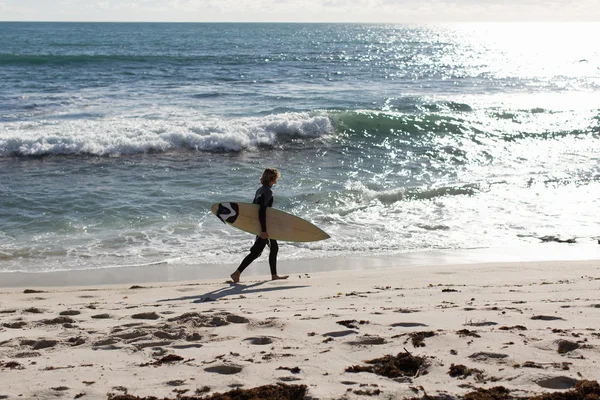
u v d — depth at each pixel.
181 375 3.34
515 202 13.23
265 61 53.53
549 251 9.95
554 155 17.95
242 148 18.14
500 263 8.77
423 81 40.66
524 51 88.38
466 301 5.61
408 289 6.65
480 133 20.36
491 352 3.60
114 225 11.23
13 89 28.88
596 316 4.66
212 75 38.47
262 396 2.86
